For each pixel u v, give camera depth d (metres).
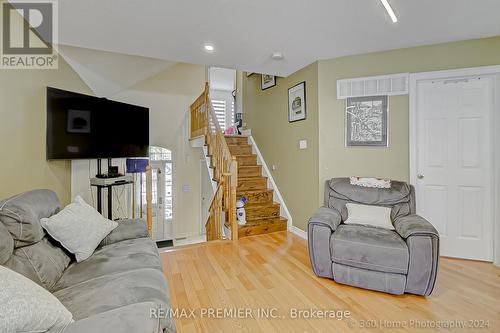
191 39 2.59
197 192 5.90
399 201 2.62
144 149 4.03
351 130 3.15
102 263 1.66
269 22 2.28
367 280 2.09
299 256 2.84
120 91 4.80
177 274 2.39
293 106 3.79
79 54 3.42
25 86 2.35
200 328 1.66
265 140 4.68
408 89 2.91
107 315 0.92
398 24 2.35
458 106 2.78
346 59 3.15
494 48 2.63
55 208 1.90
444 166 2.84
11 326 0.80
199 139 5.27
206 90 4.72
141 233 2.21
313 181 3.37
